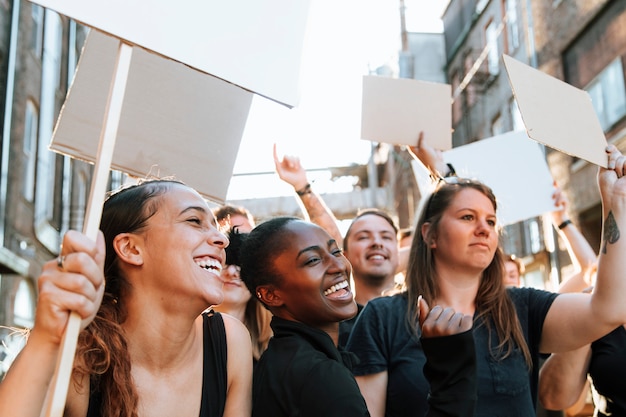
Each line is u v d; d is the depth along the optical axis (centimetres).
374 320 257
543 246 1495
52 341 147
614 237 238
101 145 146
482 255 256
